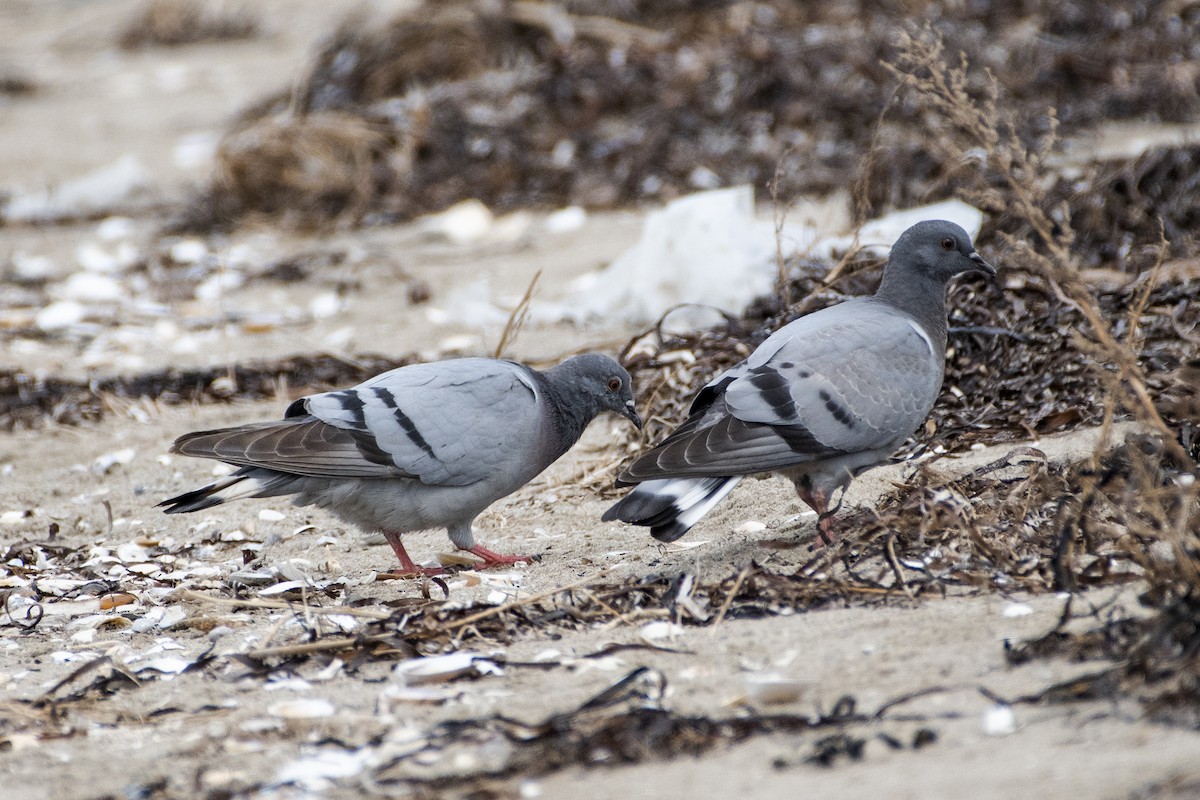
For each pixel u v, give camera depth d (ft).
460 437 31.37
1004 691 21.34
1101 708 20.22
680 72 74.95
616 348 46.80
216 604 30.25
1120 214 50.01
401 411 31.24
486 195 70.18
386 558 33.99
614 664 24.62
